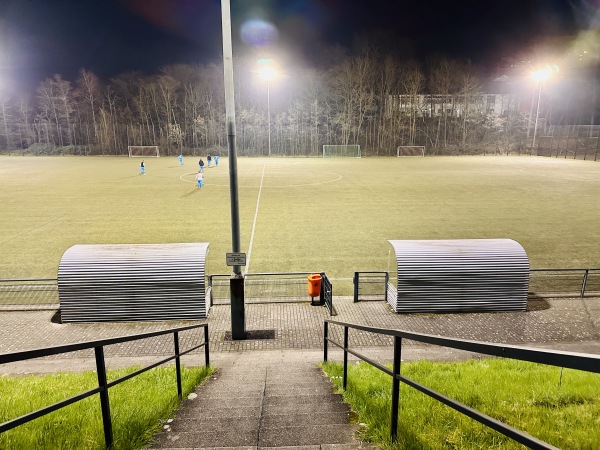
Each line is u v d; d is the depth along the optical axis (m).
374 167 53.38
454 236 20.22
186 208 26.78
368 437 3.71
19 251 18.17
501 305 12.06
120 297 11.38
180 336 10.66
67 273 11.18
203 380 6.86
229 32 9.04
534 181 38.72
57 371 8.49
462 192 32.78
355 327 4.55
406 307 12.05
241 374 7.39
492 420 2.06
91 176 43.53
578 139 68.38
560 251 17.94
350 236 20.23
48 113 91.31
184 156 79.44
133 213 25.34
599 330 11.02
